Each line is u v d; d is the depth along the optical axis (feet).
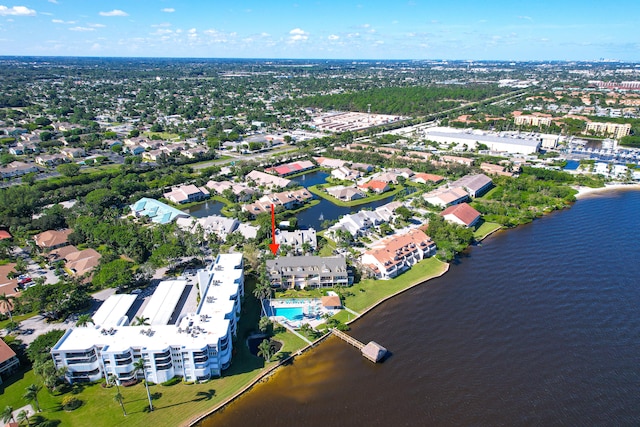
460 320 514.27
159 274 617.62
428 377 424.46
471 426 368.68
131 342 410.11
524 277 609.83
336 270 583.17
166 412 379.35
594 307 536.42
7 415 350.02
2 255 652.89
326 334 490.90
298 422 375.66
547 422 371.97
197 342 410.72
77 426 362.53
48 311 509.76
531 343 471.62
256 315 526.16
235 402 396.78
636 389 407.23
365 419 377.71
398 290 578.25
